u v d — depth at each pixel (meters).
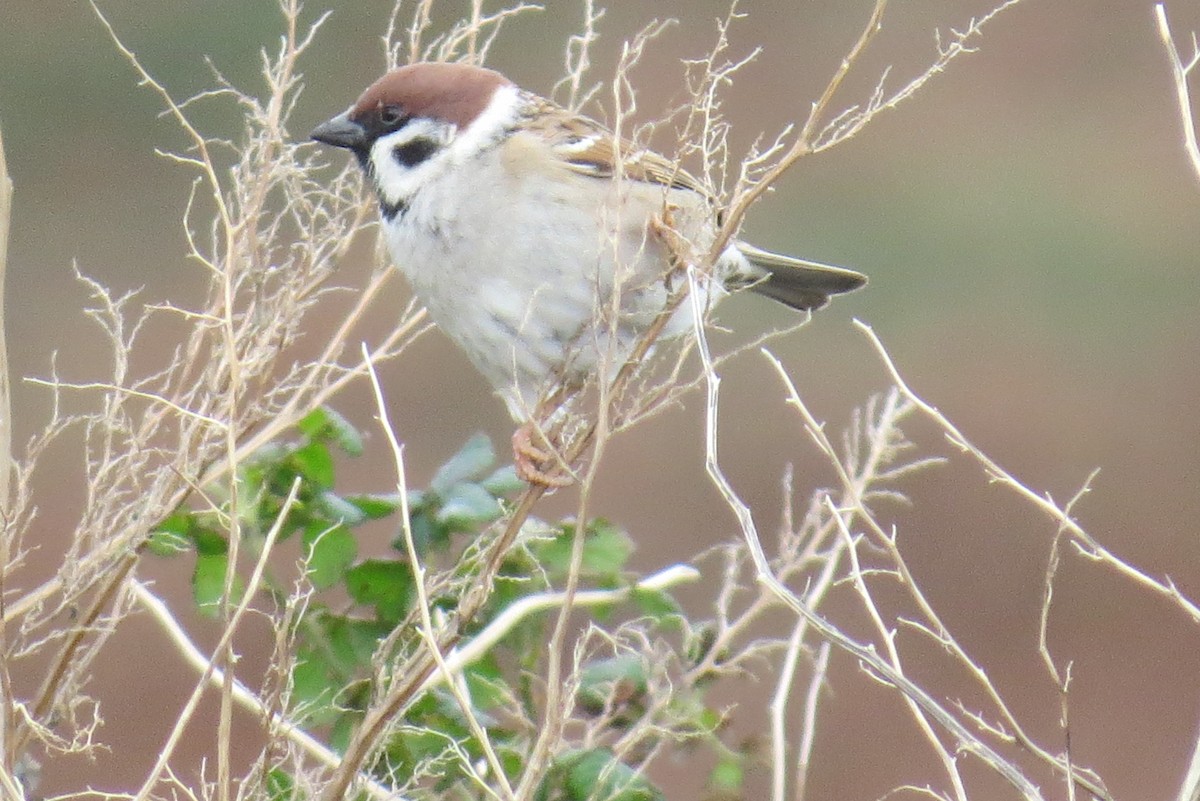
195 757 10.70
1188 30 21.17
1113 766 12.67
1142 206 18.88
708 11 20.58
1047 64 20.88
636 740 5.28
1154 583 4.78
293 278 5.87
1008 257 18.73
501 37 19.67
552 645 4.85
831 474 15.58
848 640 4.68
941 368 17.50
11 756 5.07
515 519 5.39
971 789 11.99
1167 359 17.58
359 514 5.87
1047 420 16.81
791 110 20.06
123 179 18.67
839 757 12.16
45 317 17.02
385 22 19.34
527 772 4.80
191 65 19.09
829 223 19.17
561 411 6.34
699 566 14.37
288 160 5.99
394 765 5.65
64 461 14.22
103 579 5.63
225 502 5.56
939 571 14.81
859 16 21.09
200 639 11.39
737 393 16.66
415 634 5.72
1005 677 13.52
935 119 20.30
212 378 5.74
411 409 15.12
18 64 19.00
